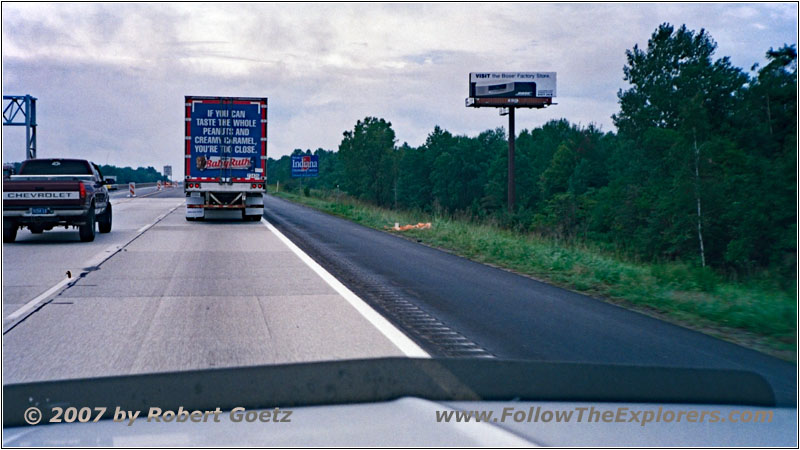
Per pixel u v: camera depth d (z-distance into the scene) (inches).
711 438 121.5
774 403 150.3
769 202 1382.9
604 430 122.5
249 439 108.3
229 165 1059.3
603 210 2224.4
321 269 530.6
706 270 498.9
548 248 709.9
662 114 2405.3
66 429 118.0
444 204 4886.8
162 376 134.5
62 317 331.6
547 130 5064.0
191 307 361.1
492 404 136.3
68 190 725.3
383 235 918.4
